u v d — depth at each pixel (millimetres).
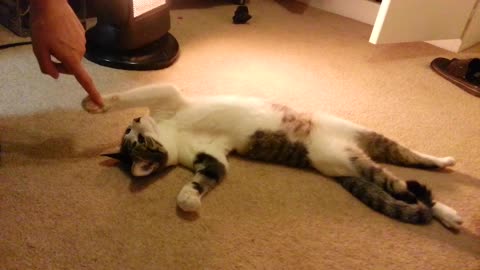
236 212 569
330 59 1111
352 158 629
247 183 627
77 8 1085
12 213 521
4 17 1021
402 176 682
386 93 962
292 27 1318
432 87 1019
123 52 919
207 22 1260
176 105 653
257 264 495
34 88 789
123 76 882
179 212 557
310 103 876
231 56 1051
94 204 553
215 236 527
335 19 1449
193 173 635
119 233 514
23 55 904
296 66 1044
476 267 527
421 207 582
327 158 638
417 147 772
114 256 483
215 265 487
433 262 527
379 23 1037
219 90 878
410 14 1062
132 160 578
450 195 652
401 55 1194
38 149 638
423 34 1148
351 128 675
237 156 687
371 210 603
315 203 604
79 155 639
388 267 513
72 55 556
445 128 847
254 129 646
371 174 618
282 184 635
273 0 1564
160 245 504
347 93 939
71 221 522
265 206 586
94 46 935
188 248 505
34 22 532
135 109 768
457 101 965
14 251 473
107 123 724
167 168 635
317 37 1259
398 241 554
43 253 475
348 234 555
